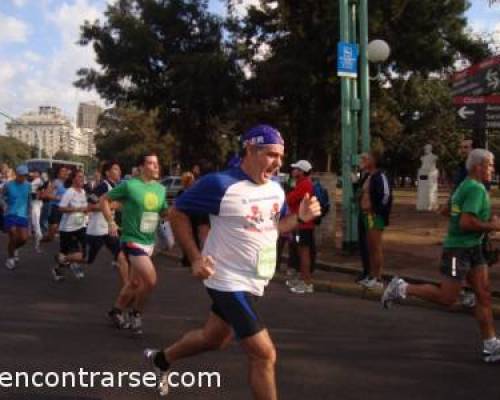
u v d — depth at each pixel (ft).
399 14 96.37
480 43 103.09
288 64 95.86
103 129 263.90
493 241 49.57
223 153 151.64
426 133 194.08
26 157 376.48
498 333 25.63
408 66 100.68
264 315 28.22
